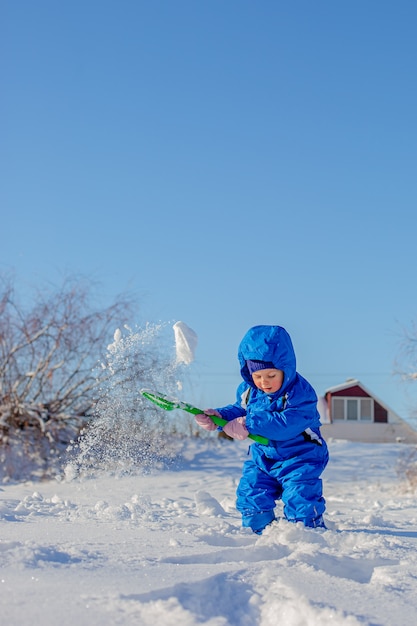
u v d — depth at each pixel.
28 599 2.16
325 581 2.49
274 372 4.18
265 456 4.27
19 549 2.79
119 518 4.47
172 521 4.29
